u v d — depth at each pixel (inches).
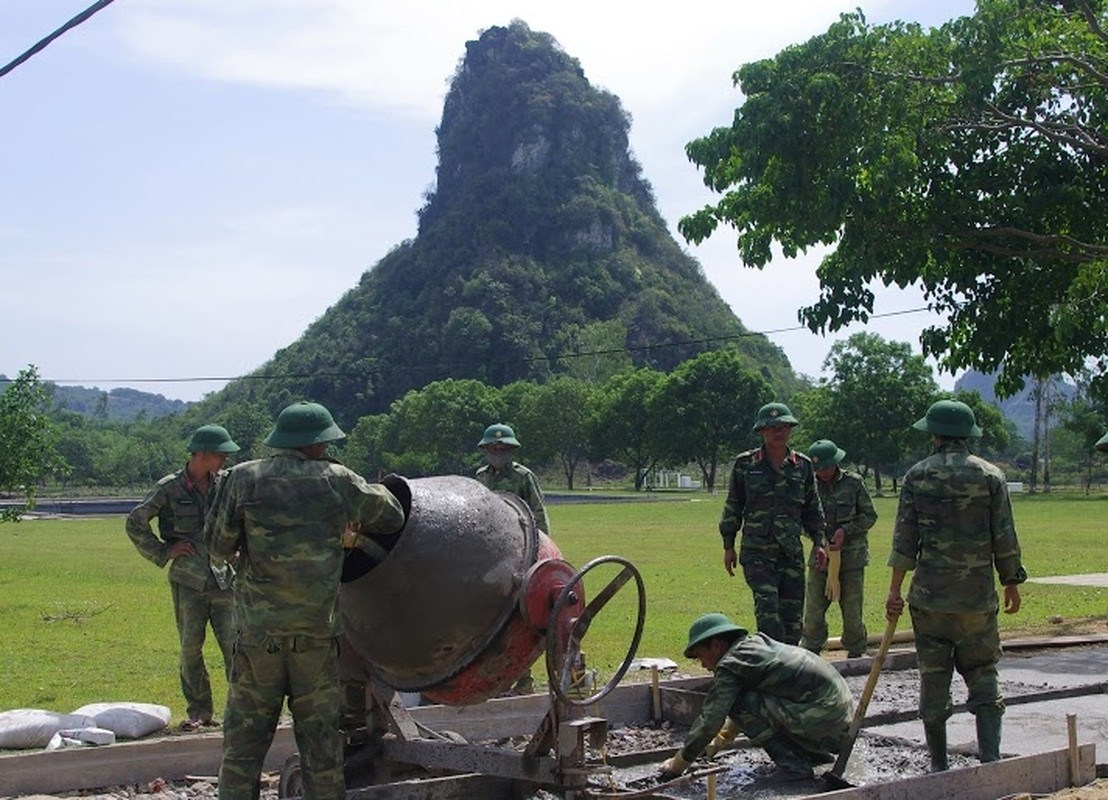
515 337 6378.0
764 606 435.8
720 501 3002.0
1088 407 3469.5
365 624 285.4
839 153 639.1
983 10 634.8
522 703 392.8
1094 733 380.2
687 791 309.7
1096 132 689.6
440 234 7440.9
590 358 5880.9
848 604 536.4
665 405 4242.1
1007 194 698.2
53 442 1143.6
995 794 295.6
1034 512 2250.2
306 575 256.8
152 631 697.0
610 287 7130.9
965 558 315.3
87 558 1332.4
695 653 321.7
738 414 4220.0
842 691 319.0
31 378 1136.2
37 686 506.3
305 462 263.9
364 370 6240.2
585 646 600.4
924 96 651.5
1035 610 740.7
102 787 331.0
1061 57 653.3
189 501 408.2
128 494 4387.3
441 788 275.9
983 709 321.1
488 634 281.7
